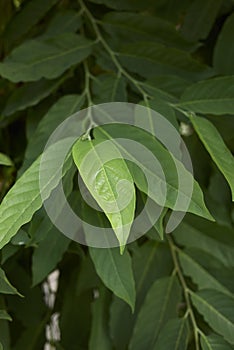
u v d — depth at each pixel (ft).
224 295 2.81
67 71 2.96
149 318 2.87
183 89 2.79
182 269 2.99
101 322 2.97
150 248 3.02
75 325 3.23
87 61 3.05
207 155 3.06
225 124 2.85
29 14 3.05
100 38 2.98
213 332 2.86
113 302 2.93
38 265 2.74
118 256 2.58
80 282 3.02
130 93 2.93
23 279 3.12
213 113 2.60
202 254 2.99
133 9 3.04
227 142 3.03
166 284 2.91
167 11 3.09
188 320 2.91
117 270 2.58
